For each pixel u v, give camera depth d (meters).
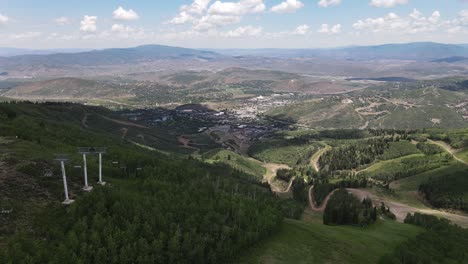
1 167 78.31
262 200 106.31
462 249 105.75
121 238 57.12
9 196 66.88
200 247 63.00
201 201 81.12
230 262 68.00
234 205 83.62
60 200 70.19
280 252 75.31
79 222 58.03
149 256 56.97
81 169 90.06
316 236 87.75
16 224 59.00
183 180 102.00
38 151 96.75
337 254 79.56
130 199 69.06
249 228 76.31
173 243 60.31
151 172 103.00
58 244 53.84
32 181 75.31
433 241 106.81
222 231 70.38
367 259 80.56
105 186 73.19
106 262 53.56
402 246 94.31
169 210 70.38
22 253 48.25
